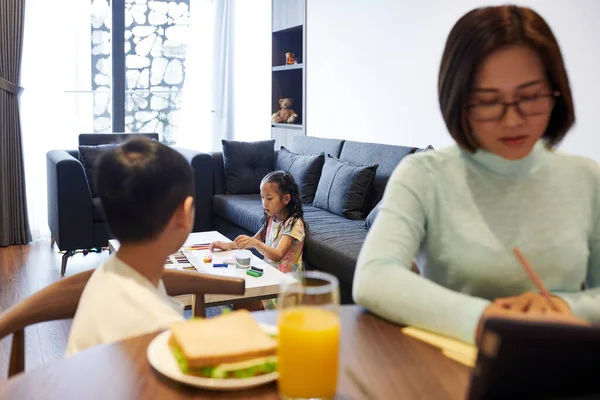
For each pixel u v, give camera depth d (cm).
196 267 251
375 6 399
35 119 497
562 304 90
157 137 502
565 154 110
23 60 488
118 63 543
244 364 77
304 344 70
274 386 77
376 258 99
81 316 99
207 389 75
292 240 285
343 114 447
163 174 101
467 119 98
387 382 78
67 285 116
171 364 80
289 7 513
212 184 468
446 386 77
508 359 54
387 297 95
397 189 106
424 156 109
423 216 107
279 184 282
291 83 550
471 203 105
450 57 95
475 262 103
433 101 349
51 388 75
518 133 93
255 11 587
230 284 128
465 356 84
